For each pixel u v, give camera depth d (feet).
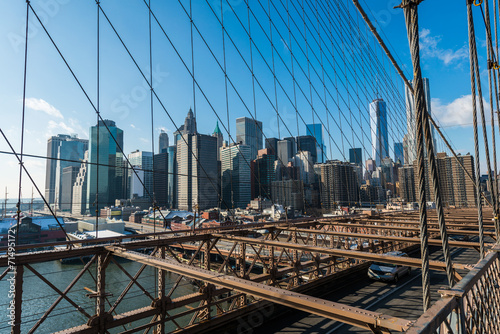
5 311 90.68
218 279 16.94
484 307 8.46
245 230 40.24
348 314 11.34
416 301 33.58
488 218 63.77
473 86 14.46
